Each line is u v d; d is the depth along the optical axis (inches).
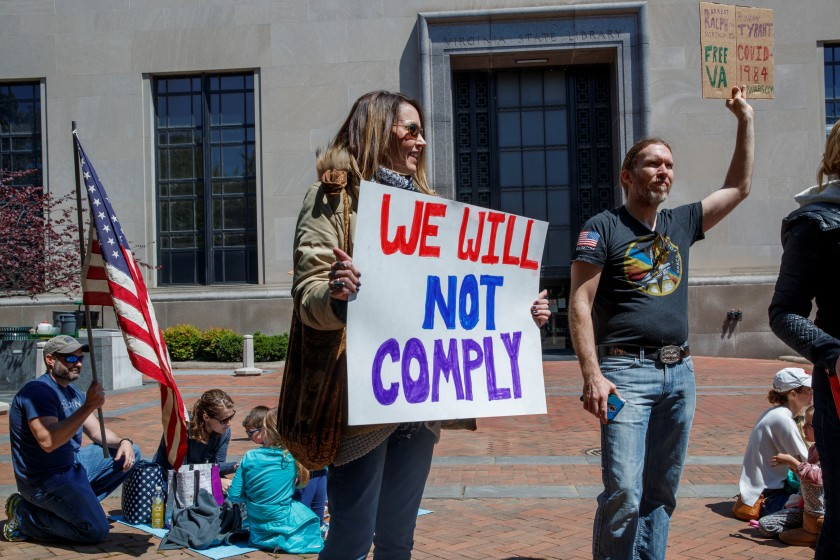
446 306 107.5
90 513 202.8
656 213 146.0
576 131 936.9
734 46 148.7
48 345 211.5
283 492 198.8
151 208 949.8
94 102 949.2
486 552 189.5
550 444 354.3
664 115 883.4
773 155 876.6
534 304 118.0
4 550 198.4
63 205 931.3
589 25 882.8
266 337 869.2
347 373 96.3
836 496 105.6
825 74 889.5
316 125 925.2
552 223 935.0
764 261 876.0
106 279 190.4
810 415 212.5
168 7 946.7
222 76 959.6
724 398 507.5
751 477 216.7
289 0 932.6
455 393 106.6
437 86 897.5
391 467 108.9
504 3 899.4
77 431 216.5
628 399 135.1
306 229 100.6
